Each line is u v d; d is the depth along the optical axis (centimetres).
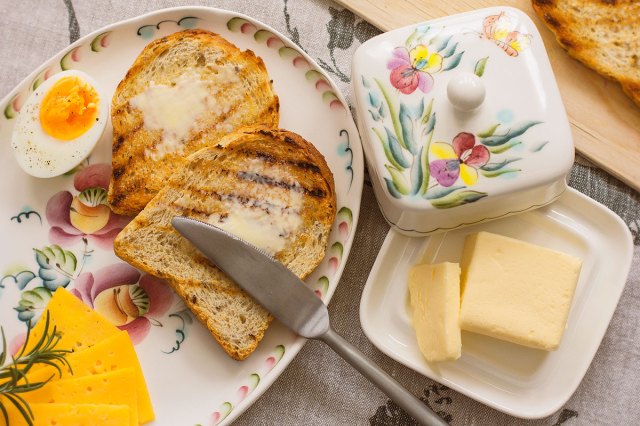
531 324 45
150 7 51
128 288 47
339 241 47
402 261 48
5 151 48
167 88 47
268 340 47
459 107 43
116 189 47
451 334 45
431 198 44
